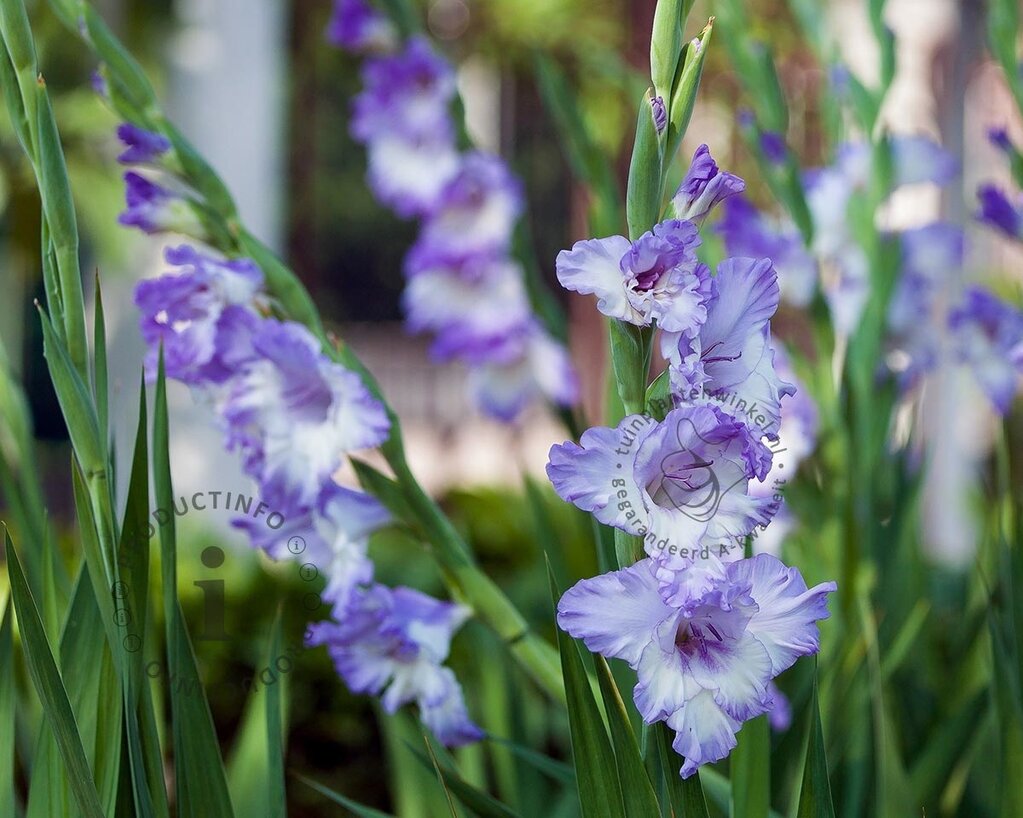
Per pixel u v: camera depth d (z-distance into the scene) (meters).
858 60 3.30
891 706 1.33
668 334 0.90
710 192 0.92
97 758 1.00
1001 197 1.43
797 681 1.32
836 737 1.25
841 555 1.35
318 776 2.23
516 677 1.46
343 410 1.04
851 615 1.34
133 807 0.98
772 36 3.21
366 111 2.26
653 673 0.89
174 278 1.06
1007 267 3.48
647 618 0.88
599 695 0.98
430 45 2.00
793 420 1.48
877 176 1.50
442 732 1.12
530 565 2.76
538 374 2.49
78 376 0.96
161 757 0.99
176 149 1.08
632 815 0.93
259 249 1.08
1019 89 1.43
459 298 2.44
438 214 2.39
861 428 1.44
